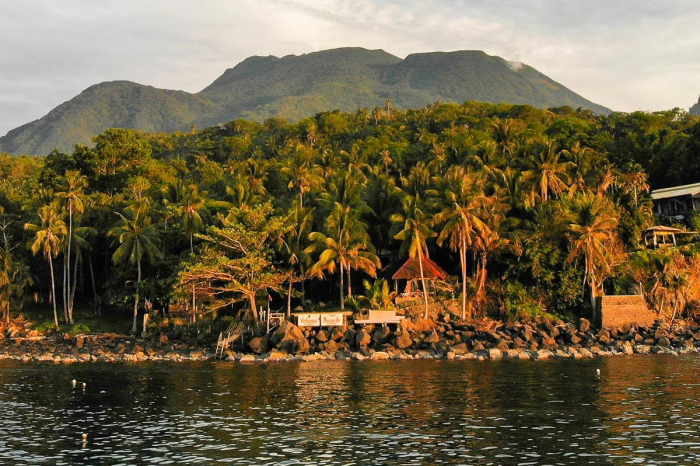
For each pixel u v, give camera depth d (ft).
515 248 337.52
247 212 314.55
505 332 306.35
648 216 376.48
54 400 188.24
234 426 152.97
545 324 311.68
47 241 358.23
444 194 347.77
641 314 332.19
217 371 243.40
